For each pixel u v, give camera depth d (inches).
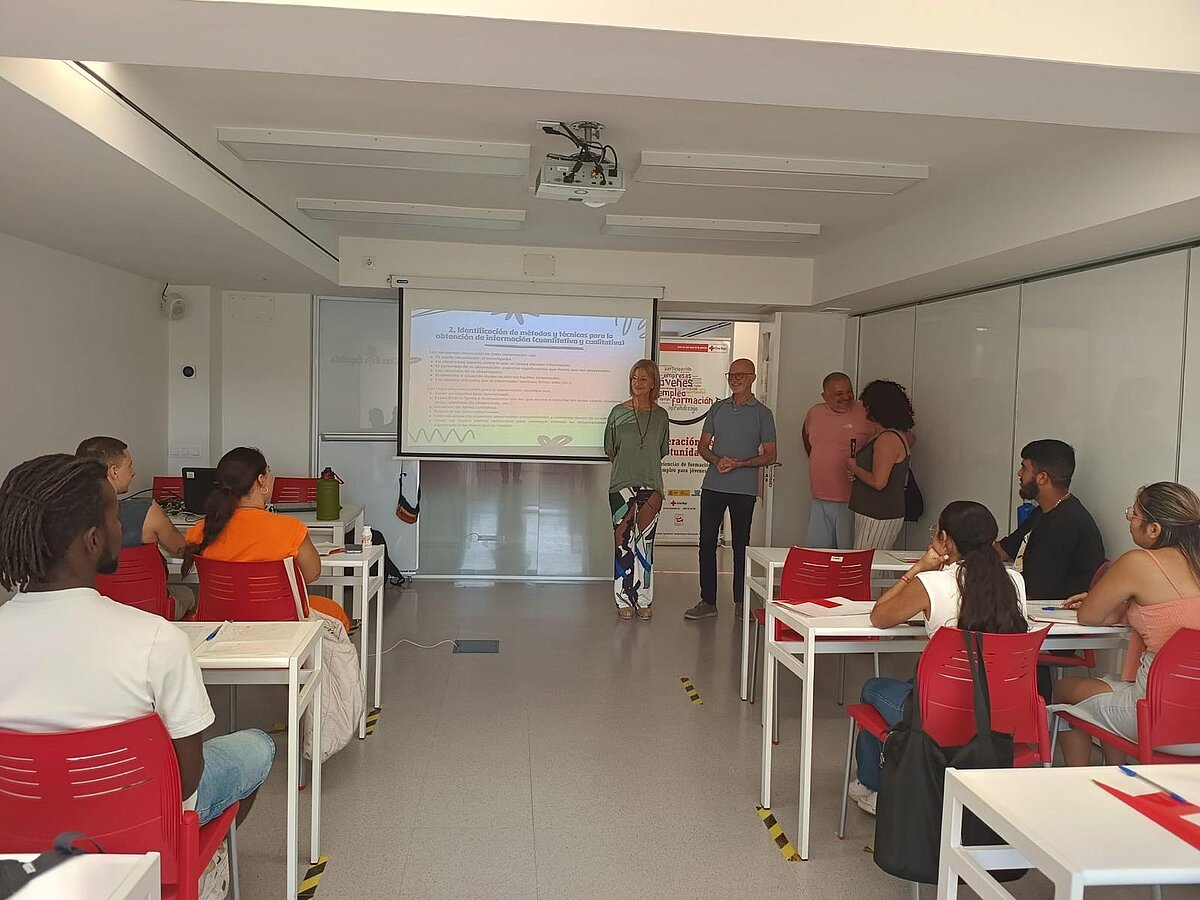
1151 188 127.4
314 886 102.7
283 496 231.1
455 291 257.9
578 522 287.0
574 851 112.9
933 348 230.1
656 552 355.9
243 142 149.0
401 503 276.5
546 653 204.4
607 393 264.7
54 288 191.2
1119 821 60.5
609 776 136.7
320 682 107.3
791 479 279.4
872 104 94.2
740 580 245.3
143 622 64.7
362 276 253.6
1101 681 118.0
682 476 373.1
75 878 49.9
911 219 201.2
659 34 76.0
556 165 151.7
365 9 71.9
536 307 261.0
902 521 209.0
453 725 156.9
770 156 159.8
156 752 63.4
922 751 90.9
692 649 211.3
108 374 217.5
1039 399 183.6
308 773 131.9
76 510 62.1
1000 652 94.5
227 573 121.5
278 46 80.4
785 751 148.4
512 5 73.3
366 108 137.9
